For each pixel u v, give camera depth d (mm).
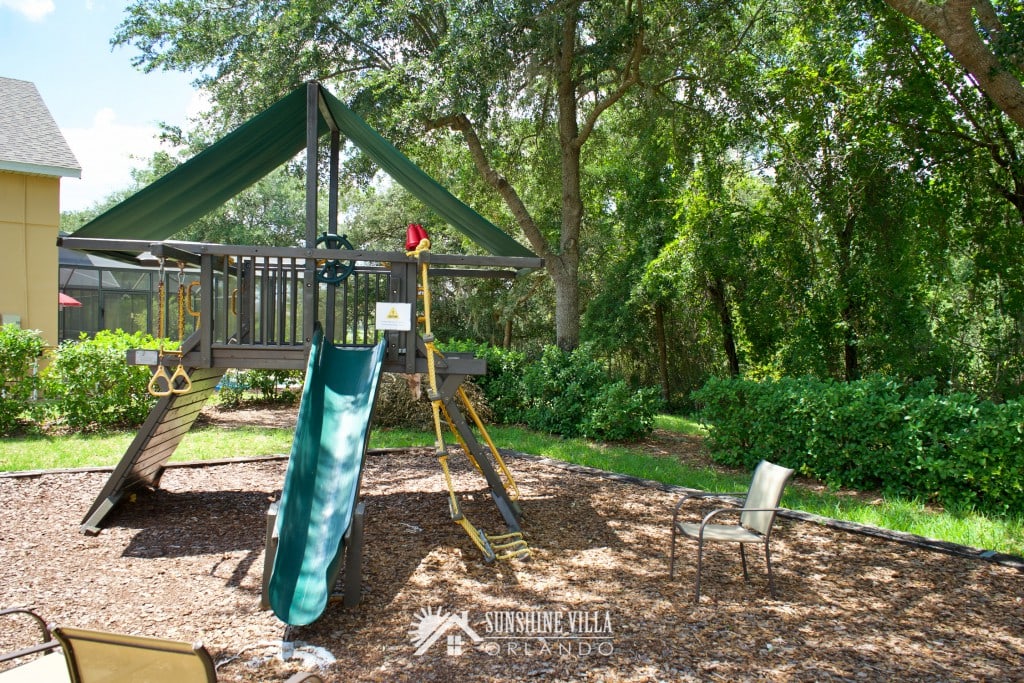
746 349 17438
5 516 5578
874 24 11086
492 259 5695
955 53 6801
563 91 13164
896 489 7328
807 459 8156
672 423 13648
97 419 9867
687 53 12000
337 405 5102
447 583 4457
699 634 3703
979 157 11414
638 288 15930
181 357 5508
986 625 3936
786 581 4645
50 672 2516
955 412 6969
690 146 14289
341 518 4066
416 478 7641
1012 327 13633
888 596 4383
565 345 13445
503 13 10141
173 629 3646
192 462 7934
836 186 12234
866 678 3219
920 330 12555
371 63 12469
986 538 5680
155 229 6988
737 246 12992
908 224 11836
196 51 12125
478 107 10531
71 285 18016
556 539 5523
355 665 3283
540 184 15734
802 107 12344
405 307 5598
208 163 5969
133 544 5090
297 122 6391
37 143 12734
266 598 3861
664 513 6402
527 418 11734
